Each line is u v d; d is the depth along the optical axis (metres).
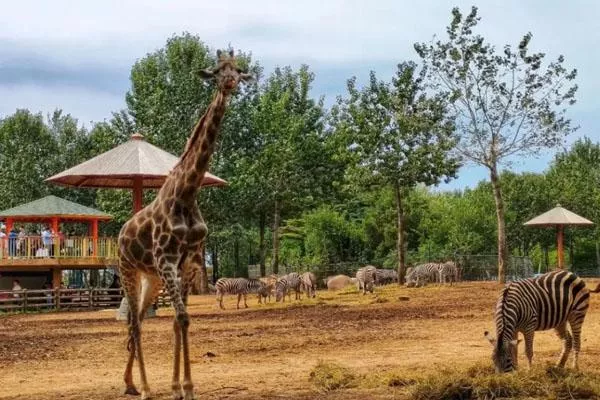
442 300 29.48
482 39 39.12
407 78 40.69
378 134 41.06
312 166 53.66
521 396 10.07
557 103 39.00
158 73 52.19
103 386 12.10
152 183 29.83
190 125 49.94
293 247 69.00
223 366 14.19
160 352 16.59
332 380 11.53
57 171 61.31
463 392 10.20
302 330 20.34
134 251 10.34
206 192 50.66
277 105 52.75
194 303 36.38
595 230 65.38
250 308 31.05
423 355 14.89
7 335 21.33
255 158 52.41
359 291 37.81
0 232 41.50
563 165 73.88
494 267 48.59
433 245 62.47
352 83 42.09
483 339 17.17
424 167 40.34
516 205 66.31
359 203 70.06
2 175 60.59
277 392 10.91
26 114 63.50
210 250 64.12
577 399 10.00
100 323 25.48
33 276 40.41
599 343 15.95
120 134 53.97
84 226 63.31
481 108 39.25
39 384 12.70
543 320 11.59
